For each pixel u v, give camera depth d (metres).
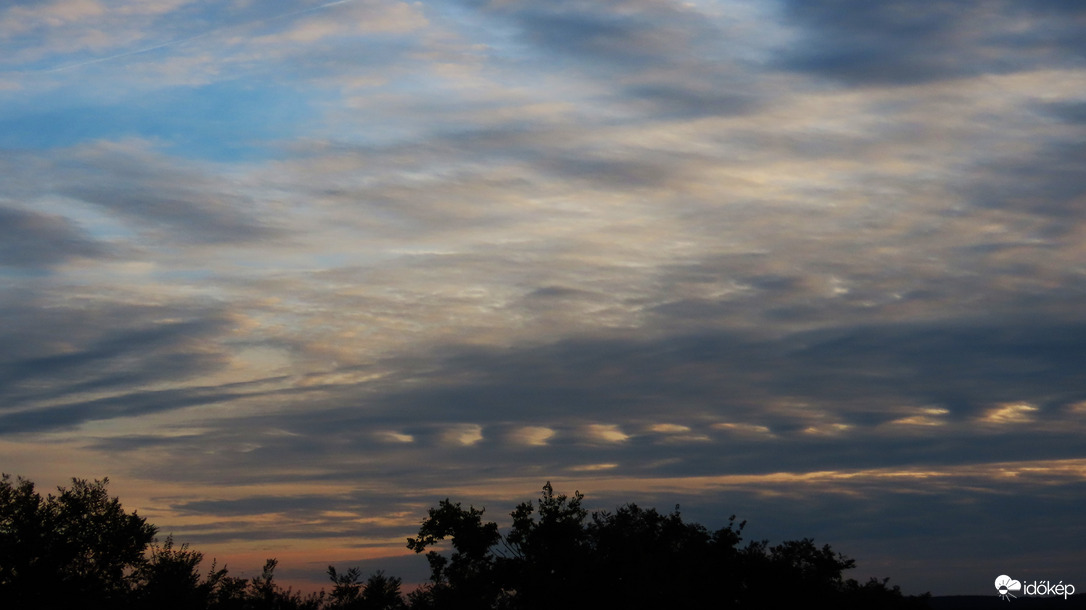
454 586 30.84
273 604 29.05
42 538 27.55
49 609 26.94
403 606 30.92
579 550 30.19
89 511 29.08
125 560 28.89
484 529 31.33
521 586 30.36
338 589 30.42
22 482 29.31
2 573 27.34
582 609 29.16
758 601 31.30
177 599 27.55
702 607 29.47
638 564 29.36
